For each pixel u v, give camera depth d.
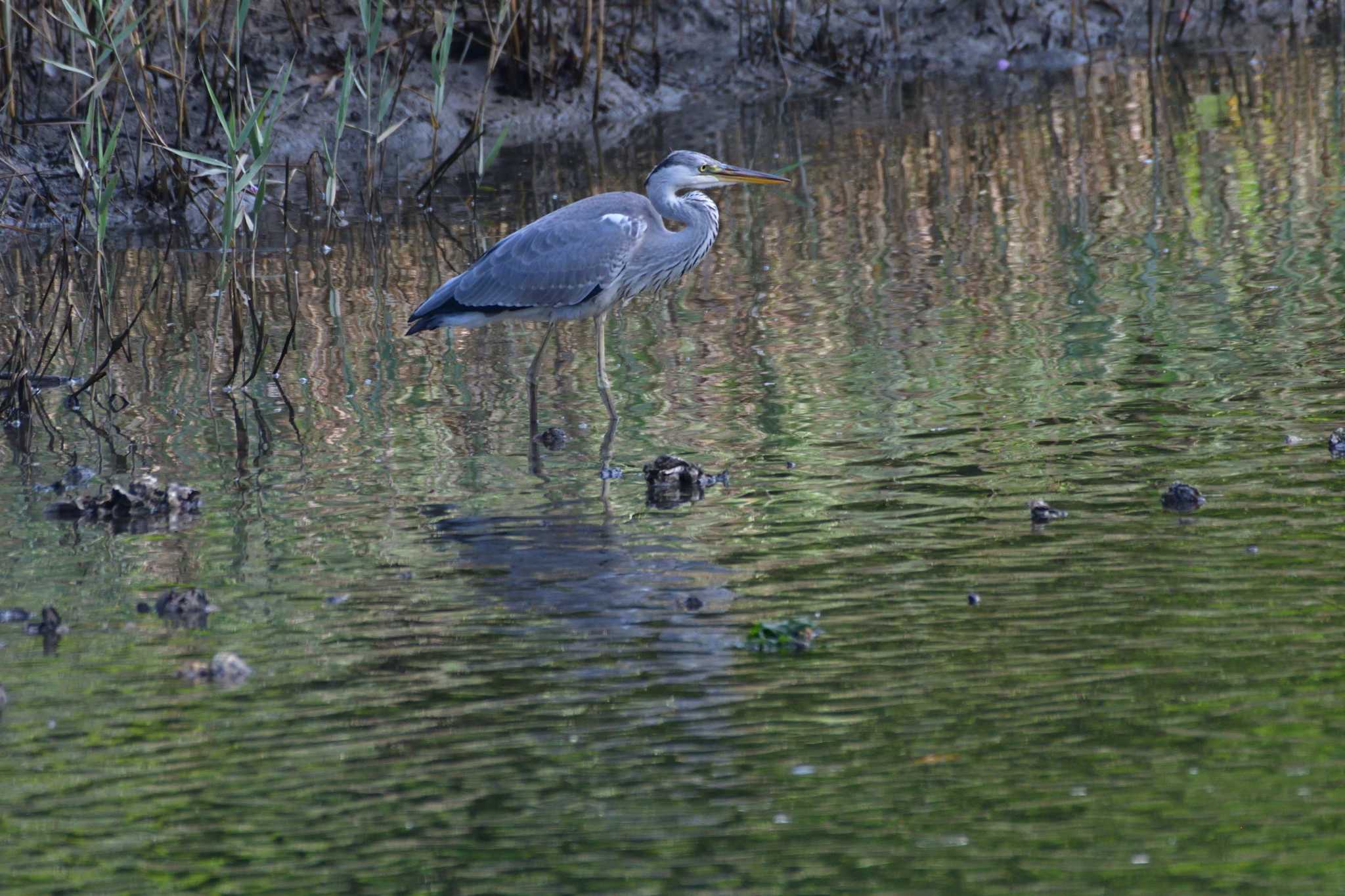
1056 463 10.83
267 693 7.81
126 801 6.76
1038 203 19.31
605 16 26.67
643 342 14.85
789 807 6.50
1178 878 5.83
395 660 8.16
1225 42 29.75
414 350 14.93
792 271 17.08
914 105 25.88
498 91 25.27
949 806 6.45
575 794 6.69
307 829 6.48
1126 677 7.47
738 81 27.70
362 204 21.09
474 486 11.16
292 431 12.66
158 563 9.83
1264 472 10.29
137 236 19.75
